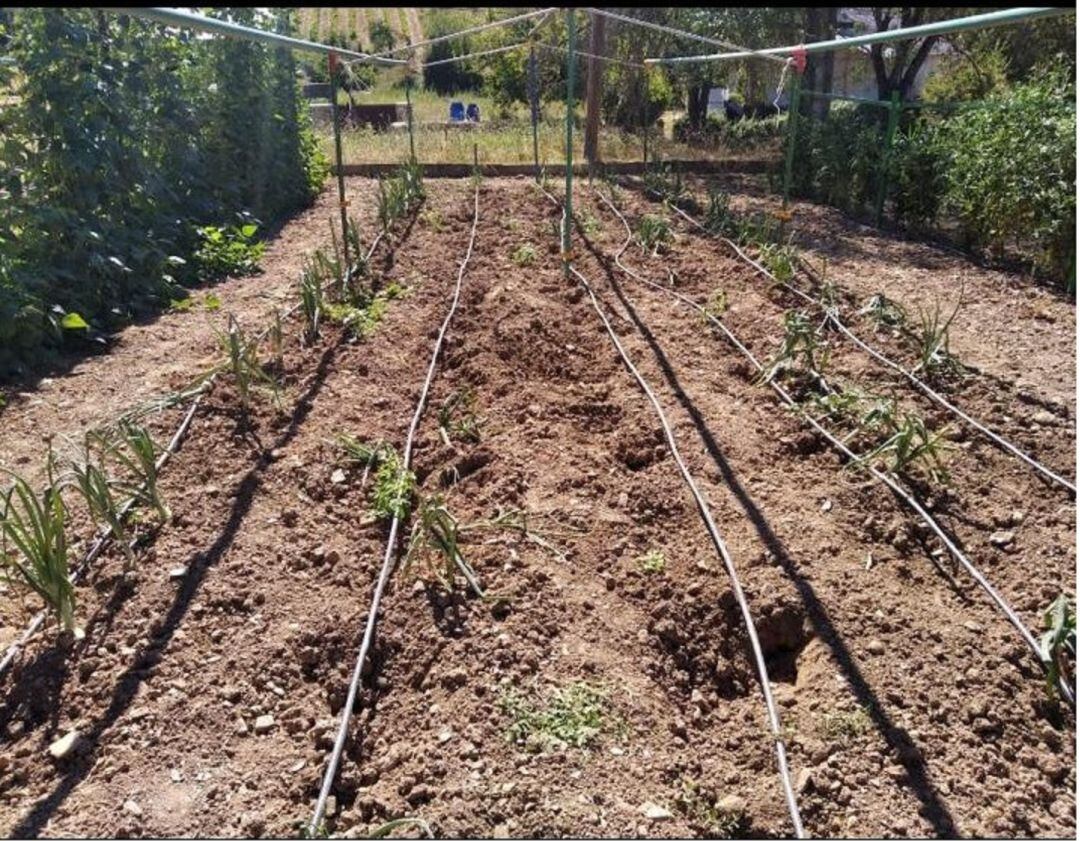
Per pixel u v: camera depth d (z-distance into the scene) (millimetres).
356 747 2844
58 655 3039
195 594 3352
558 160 14188
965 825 2607
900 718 2971
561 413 5035
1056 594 3584
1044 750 2914
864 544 3887
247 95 9430
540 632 3250
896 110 10602
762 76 17547
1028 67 17172
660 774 2729
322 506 4004
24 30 6078
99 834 2430
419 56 27141
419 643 3217
